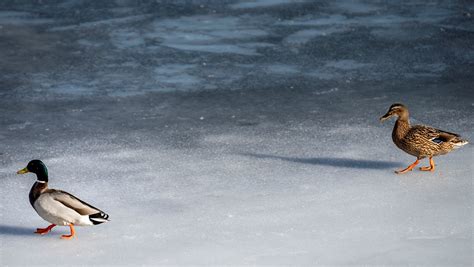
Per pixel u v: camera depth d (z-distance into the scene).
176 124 44.62
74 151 39.88
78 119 45.66
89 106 48.28
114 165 37.66
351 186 34.31
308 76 54.69
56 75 54.94
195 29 67.38
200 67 56.91
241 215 31.28
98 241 28.92
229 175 36.12
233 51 60.88
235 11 73.81
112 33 66.00
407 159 37.97
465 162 37.16
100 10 74.19
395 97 49.53
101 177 35.97
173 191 34.16
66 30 66.88
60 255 27.72
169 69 56.44
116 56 59.62
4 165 37.75
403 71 55.69
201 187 34.59
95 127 44.12
